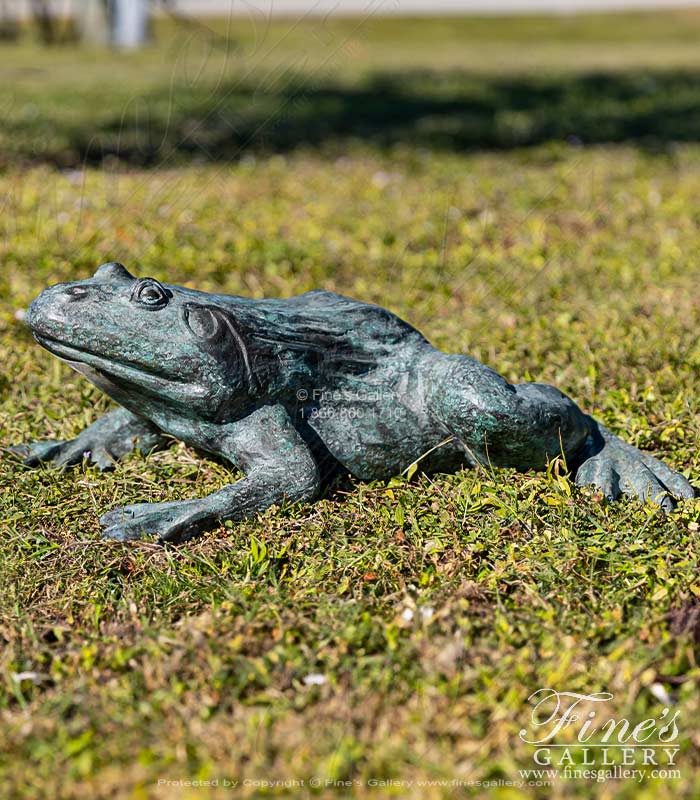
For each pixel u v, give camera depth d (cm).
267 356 198
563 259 302
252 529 197
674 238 315
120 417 214
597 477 205
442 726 169
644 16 1180
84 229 311
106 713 171
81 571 192
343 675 176
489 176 407
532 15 1201
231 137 469
